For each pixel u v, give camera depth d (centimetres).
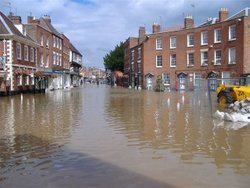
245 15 4266
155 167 762
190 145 987
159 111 1917
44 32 5272
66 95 3788
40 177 696
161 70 5556
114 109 2056
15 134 1185
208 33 4872
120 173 719
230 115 1479
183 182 659
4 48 3725
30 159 840
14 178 692
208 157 848
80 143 1024
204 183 653
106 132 1215
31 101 2789
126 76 7688
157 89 4991
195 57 5078
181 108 2086
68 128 1310
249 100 1962
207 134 1155
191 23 5269
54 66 5975
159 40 5578
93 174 713
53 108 2138
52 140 1074
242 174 709
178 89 5256
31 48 4484
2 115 1745
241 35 4309
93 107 2205
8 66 3719
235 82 3020
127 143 1020
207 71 4881
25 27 4606
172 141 1045
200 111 1895
